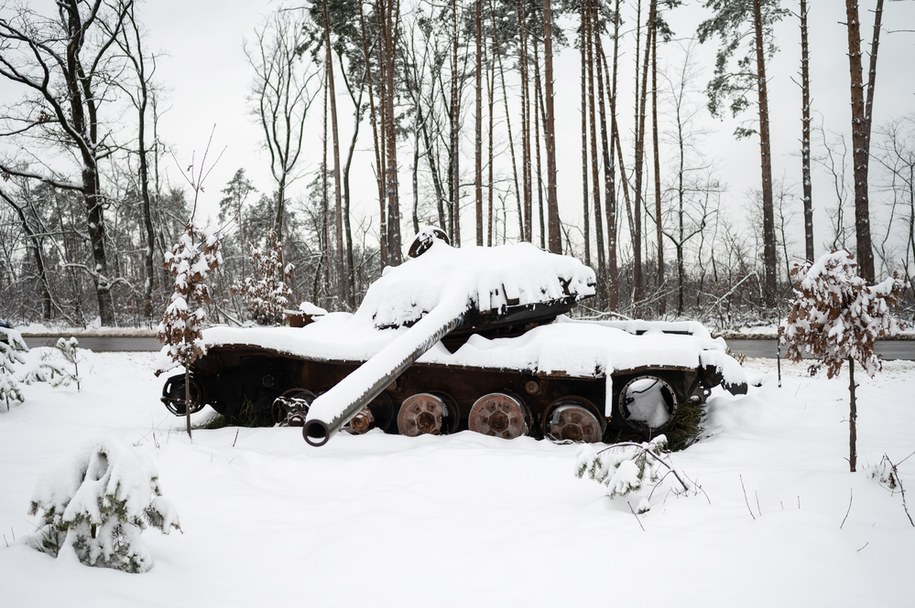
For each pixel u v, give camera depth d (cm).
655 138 2456
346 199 3098
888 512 360
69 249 3784
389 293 699
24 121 2238
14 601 260
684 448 626
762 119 2091
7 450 595
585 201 2545
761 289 2220
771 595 274
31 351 1173
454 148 2733
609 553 323
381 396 696
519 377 667
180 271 631
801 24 2066
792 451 547
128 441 616
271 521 400
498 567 317
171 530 379
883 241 2788
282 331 682
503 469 498
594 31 2378
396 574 315
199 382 727
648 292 2412
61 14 2416
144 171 2634
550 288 685
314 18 2616
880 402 791
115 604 268
